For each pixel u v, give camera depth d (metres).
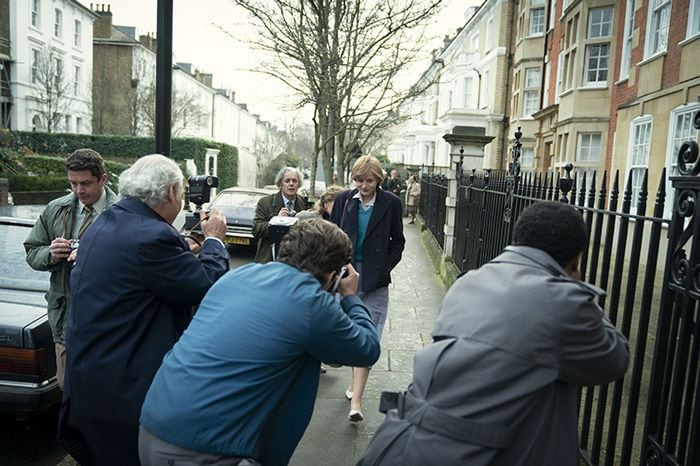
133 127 38.91
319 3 9.73
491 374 1.48
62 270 3.10
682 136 10.08
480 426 1.47
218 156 35.38
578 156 15.25
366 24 10.29
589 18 14.79
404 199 21.86
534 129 25.64
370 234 3.92
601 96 14.59
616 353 1.54
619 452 3.21
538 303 1.50
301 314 1.85
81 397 2.24
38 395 3.27
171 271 2.24
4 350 3.25
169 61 4.12
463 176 7.98
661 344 2.11
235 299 1.93
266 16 9.93
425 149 45.12
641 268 8.30
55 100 34.72
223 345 1.83
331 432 3.62
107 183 3.29
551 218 1.67
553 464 1.50
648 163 11.32
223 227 2.73
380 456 1.60
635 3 12.47
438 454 1.50
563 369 1.48
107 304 2.21
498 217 5.17
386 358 4.98
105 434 2.26
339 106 10.76
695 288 1.92
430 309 6.70
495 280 1.61
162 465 1.80
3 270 4.00
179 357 1.90
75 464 3.43
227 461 1.79
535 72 25.58
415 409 1.57
